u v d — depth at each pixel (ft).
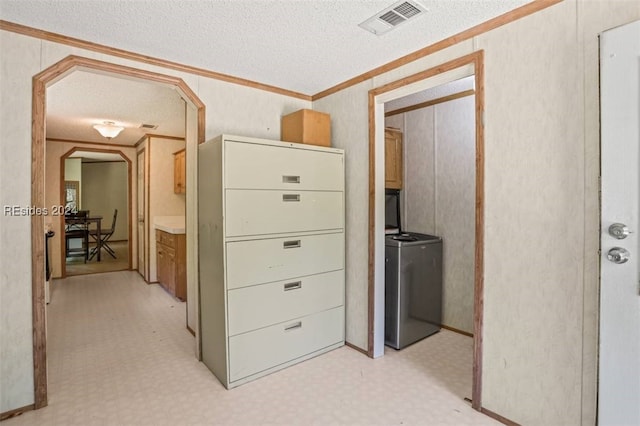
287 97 10.11
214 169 7.61
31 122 6.46
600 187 4.81
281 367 8.16
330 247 9.10
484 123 6.39
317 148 8.75
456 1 5.63
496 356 6.31
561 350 5.51
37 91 6.49
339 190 9.26
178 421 6.23
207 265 8.12
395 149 12.11
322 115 9.34
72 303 13.37
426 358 8.84
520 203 5.95
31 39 6.45
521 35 5.86
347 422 6.23
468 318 10.50
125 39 6.91
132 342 9.75
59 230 17.84
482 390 6.51
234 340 7.39
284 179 8.13
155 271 16.90
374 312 8.79
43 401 6.61
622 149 4.61
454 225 10.85
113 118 13.62
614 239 4.69
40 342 6.56
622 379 4.66
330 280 9.14
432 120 11.46
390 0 5.57
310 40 7.00
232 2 5.60
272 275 7.97
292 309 8.34
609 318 4.75
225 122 8.94
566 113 5.38
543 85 5.63
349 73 8.84
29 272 6.51
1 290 6.29
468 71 6.80
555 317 5.57
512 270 6.07
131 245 19.94
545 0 5.54
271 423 6.18
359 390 7.28
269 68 8.46
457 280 10.77
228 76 8.91
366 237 8.97
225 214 7.23
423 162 11.75
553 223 5.57
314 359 8.73
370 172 8.80
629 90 4.54
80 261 22.62
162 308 12.83
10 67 6.27
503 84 6.11
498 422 6.24
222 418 6.32
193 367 8.27
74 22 6.23
